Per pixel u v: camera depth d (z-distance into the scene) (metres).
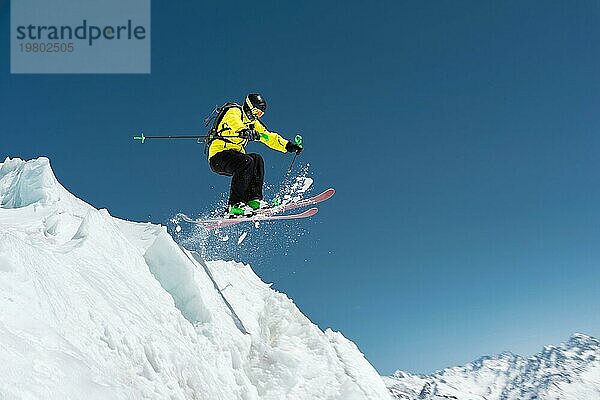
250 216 8.80
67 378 3.39
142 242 8.64
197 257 9.20
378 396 9.18
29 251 4.58
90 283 5.38
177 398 4.86
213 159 8.80
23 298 3.85
